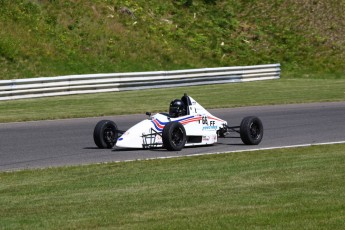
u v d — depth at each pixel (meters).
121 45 128.62
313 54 143.62
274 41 147.50
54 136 58.94
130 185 35.75
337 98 92.88
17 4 124.50
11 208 30.67
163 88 106.19
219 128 53.81
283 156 45.66
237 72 115.94
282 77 130.50
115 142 51.62
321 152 47.34
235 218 28.11
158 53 131.25
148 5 147.25
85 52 122.38
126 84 102.38
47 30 122.56
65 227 27.05
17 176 39.16
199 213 29.12
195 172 39.53
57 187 35.53
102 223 27.58
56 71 113.44
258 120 53.50
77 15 130.50
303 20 155.38
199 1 156.88
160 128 49.81
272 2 161.88
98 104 85.81
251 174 38.59
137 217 28.53
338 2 163.50
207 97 94.12
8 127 65.56
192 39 140.75
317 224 27.03
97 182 36.78
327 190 33.72
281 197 32.22
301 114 75.00
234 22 151.75
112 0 141.25
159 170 40.41
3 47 111.81
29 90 91.81
